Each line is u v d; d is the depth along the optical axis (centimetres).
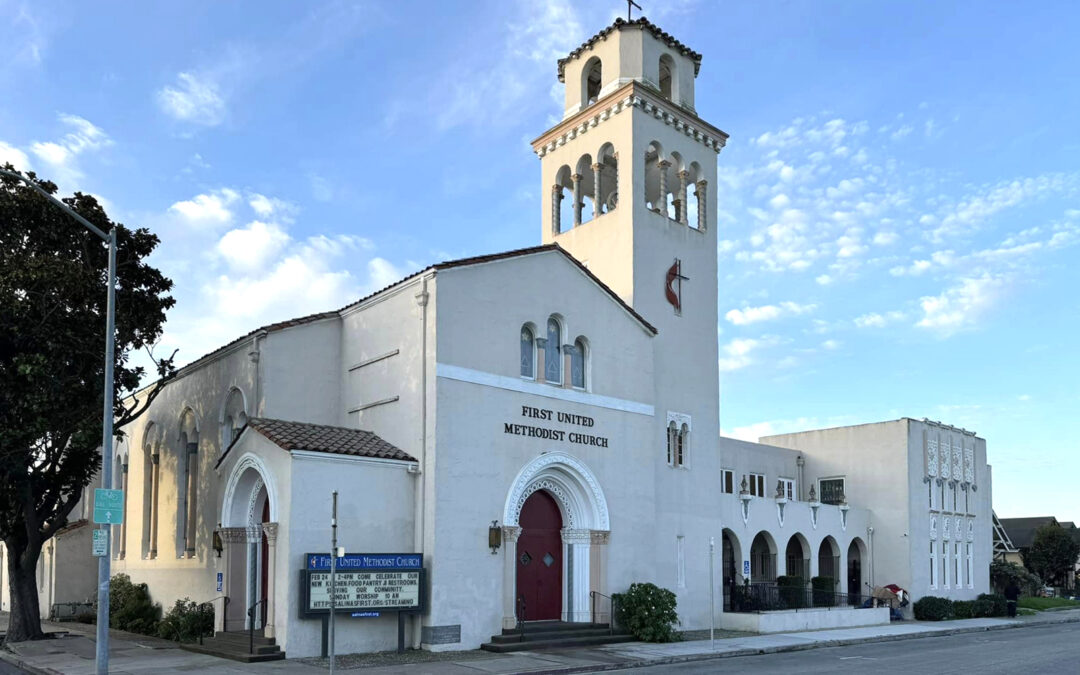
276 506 2183
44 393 2220
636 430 2891
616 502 2772
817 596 3966
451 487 2339
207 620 2548
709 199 3453
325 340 2720
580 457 2689
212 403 2891
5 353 2286
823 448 4834
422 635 2269
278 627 2122
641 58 3294
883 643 3117
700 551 3166
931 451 4725
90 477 2608
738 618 3212
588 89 3631
